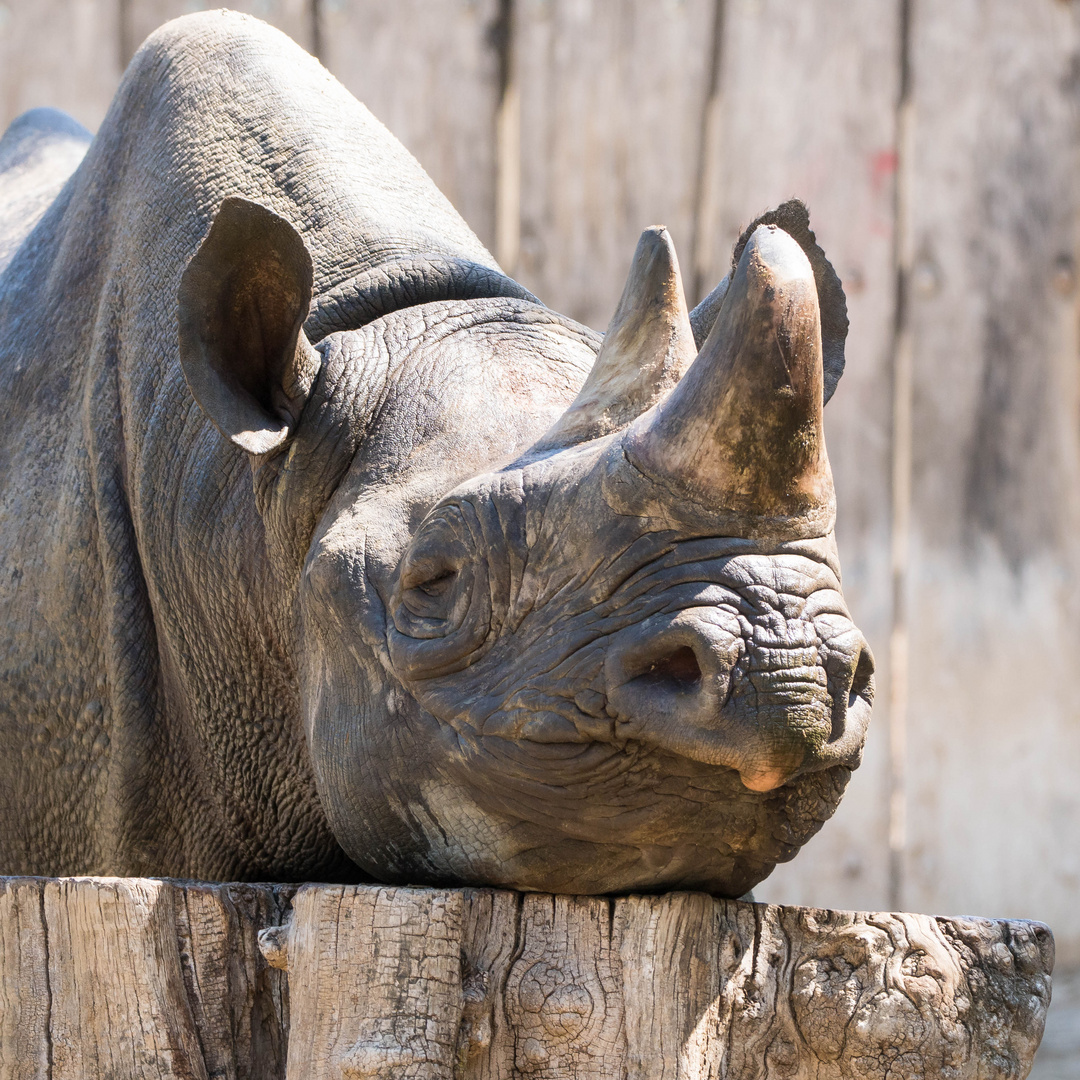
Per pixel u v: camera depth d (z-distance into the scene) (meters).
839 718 7.67
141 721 11.54
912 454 25.70
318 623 9.43
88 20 25.34
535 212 25.42
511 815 8.43
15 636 12.26
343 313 10.95
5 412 13.03
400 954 8.09
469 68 25.38
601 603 7.98
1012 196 25.98
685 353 8.35
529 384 9.70
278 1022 8.64
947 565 25.67
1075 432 26.08
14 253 14.42
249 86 12.28
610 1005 8.29
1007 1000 8.86
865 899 25.16
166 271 11.81
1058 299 26.11
